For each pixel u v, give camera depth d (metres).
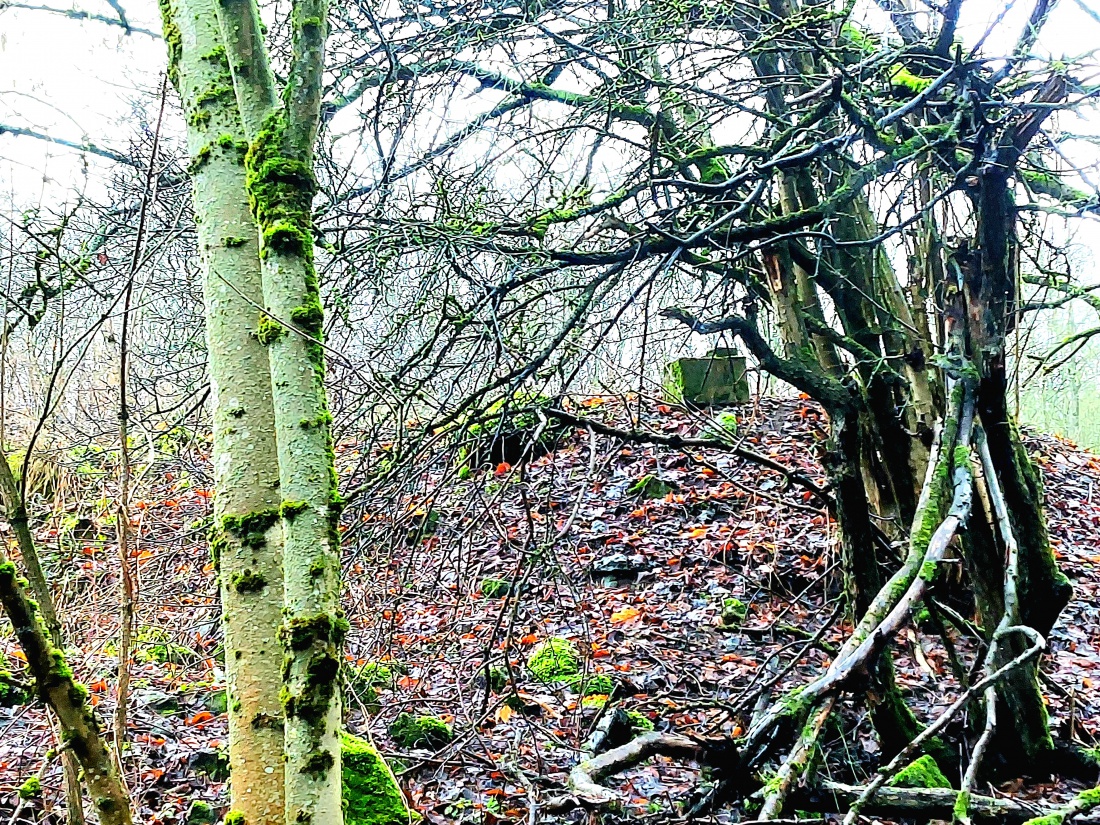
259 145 2.28
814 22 4.60
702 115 5.71
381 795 4.28
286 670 2.05
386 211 5.21
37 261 3.60
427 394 5.20
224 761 5.52
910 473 6.66
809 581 8.00
